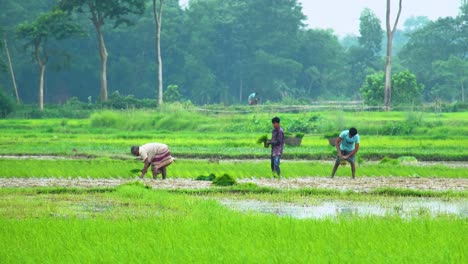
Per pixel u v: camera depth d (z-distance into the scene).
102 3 122.31
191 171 38.50
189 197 27.55
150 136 73.38
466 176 38.34
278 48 184.00
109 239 17.61
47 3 178.62
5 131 85.00
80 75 178.25
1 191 29.33
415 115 79.94
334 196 29.39
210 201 24.92
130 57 181.12
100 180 35.06
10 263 15.23
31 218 21.86
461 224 19.67
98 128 87.81
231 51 184.12
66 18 126.06
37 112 119.75
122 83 178.62
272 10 180.38
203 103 180.38
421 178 37.38
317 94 189.25
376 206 26.78
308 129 79.50
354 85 194.88
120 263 14.98
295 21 183.75
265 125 82.50
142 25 176.50
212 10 185.25
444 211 24.98
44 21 123.75
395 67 188.38
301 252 15.92
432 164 47.16
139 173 37.19
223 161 48.94
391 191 30.33
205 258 15.40
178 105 93.62
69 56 135.62
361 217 21.44
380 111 99.62
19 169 38.38
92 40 176.38
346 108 100.19
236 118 87.56
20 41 167.00
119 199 27.20
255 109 101.50
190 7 190.38
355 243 17.03
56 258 15.66
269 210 25.58
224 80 185.88
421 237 17.66
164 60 179.25
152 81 178.75
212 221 20.23
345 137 36.72
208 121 87.38
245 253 15.69
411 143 62.38
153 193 28.42
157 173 35.16
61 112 121.06
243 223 19.78
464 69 169.50
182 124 86.62
